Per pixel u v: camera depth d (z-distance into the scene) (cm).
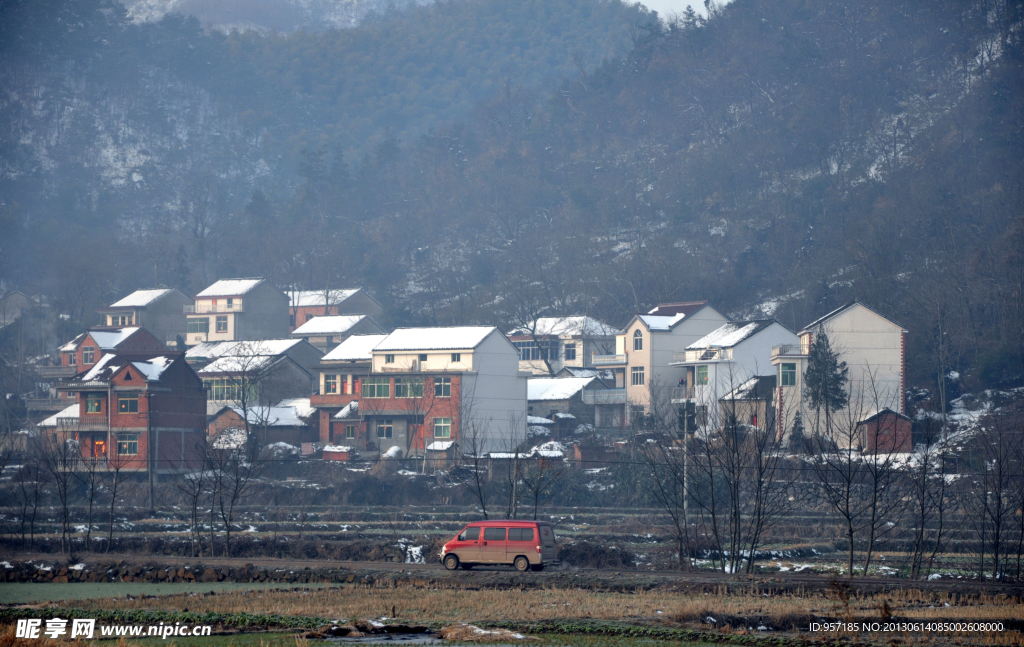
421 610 7531
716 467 14662
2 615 7356
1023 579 10025
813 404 19075
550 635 6788
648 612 7531
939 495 12675
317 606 7750
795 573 10238
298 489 17462
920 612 7525
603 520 15100
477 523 9938
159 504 16850
